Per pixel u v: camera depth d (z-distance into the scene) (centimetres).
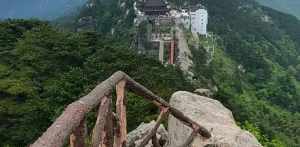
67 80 3841
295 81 12950
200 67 9631
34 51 4744
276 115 9000
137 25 11181
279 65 13838
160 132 969
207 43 11781
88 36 5247
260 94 10950
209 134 716
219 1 16012
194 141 722
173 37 10094
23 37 5238
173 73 5138
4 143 3331
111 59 4428
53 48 4812
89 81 3909
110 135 436
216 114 883
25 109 3588
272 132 4594
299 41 17438
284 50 15600
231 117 924
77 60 4769
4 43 5119
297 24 18575
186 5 13325
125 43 10469
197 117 851
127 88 503
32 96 3894
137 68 4269
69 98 3644
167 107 604
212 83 8962
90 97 378
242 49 13000
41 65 4500
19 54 4703
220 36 13388
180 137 795
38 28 5481
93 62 4331
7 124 3578
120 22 12544
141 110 2512
